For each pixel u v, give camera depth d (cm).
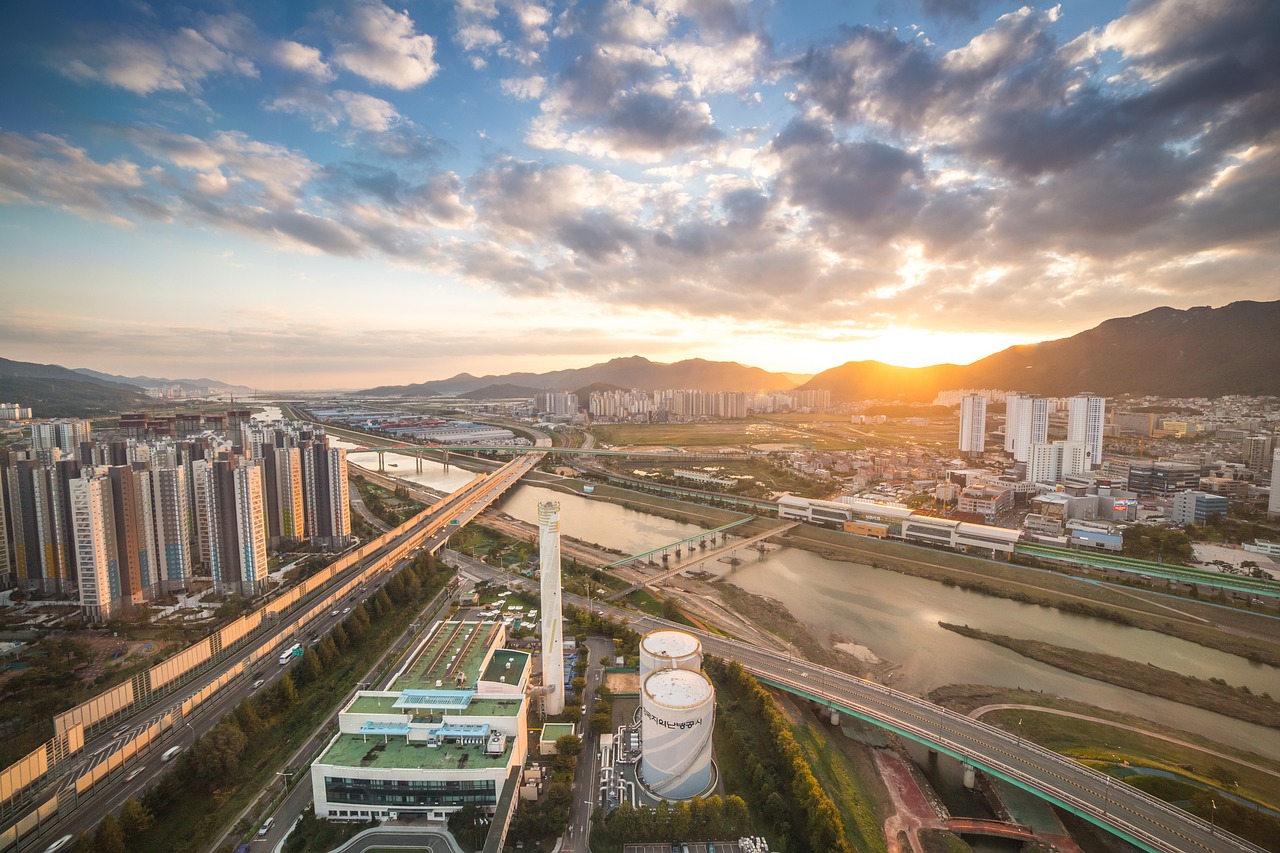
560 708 18462
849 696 18738
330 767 14212
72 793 13975
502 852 13288
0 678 19438
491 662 19588
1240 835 13800
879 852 13800
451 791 14150
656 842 13900
